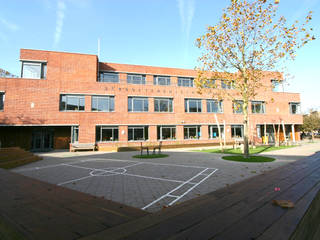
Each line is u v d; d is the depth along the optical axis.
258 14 10.92
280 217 2.00
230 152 17.00
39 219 2.05
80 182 7.07
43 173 9.04
